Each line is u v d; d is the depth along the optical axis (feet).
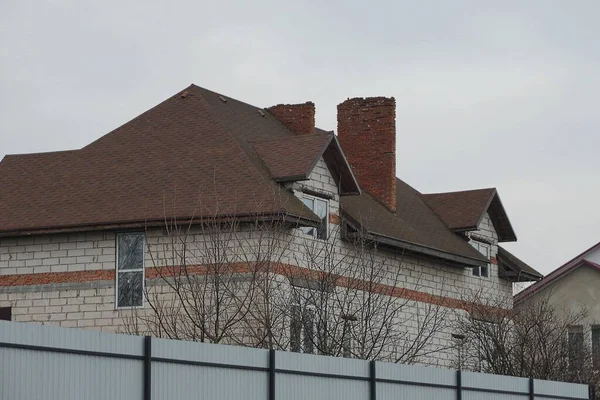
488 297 174.29
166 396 78.48
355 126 174.19
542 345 162.81
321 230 141.79
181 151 145.28
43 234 138.51
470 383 116.98
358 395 100.17
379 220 156.66
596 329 207.82
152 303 132.46
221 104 159.02
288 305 122.42
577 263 208.44
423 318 161.38
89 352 71.61
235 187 134.41
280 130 165.68
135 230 135.74
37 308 138.82
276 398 89.71
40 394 67.51
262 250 127.34
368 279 140.05
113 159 148.05
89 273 137.08
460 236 179.01
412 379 107.45
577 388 138.51
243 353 86.53
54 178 147.43
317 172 141.90
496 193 184.24
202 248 130.52
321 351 121.49
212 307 119.14
